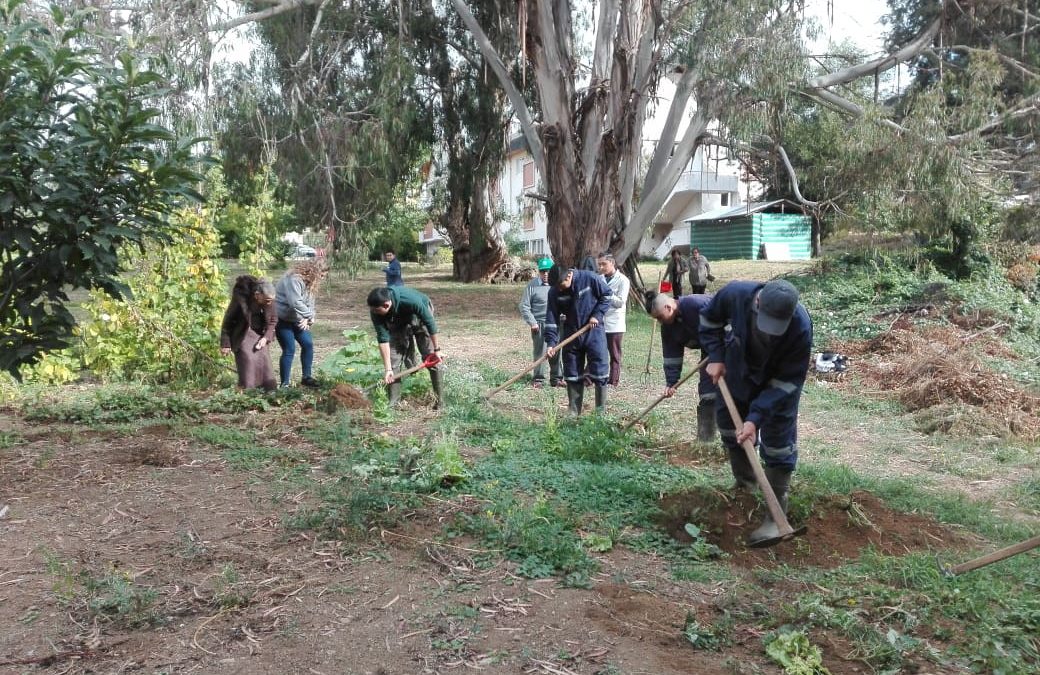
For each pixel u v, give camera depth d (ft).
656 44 60.13
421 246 162.30
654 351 49.24
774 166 69.56
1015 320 49.55
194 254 37.37
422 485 18.62
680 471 21.11
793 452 16.28
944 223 59.82
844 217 67.15
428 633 12.44
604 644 12.16
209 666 11.45
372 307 27.96
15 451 22.33
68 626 12.59
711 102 54.03
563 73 62.90
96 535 16.26
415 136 82.17
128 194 19.36
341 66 72.54
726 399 16.52
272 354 47.14
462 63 81.51
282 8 67.00
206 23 58.70
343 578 14.37
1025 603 13.74
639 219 66.33
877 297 57.57
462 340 55.88
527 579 14.46
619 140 61.67
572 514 17.38
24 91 18.42
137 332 37.06
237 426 25.66
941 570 14.94
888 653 11.98
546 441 23.24
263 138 66.85
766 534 15.94
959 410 30.48
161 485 19.47
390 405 28.66
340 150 69.51
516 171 151.74
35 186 18.40
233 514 17.49
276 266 101.14
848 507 17.53
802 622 12.94
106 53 32.07
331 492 18.47
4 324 19.83
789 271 84.12
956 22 62.64
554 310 29.25
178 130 55.57
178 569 14.69
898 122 66.13
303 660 11.62
